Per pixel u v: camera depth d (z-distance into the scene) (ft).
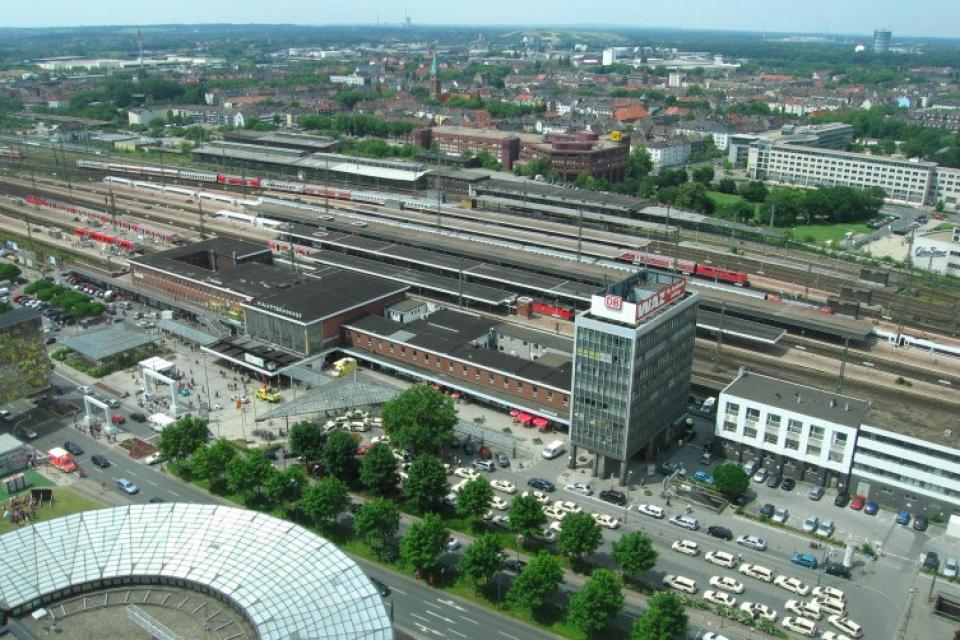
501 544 473.67
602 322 532.73
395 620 428.56
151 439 620.49
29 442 613.52
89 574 344.90
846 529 517.55
